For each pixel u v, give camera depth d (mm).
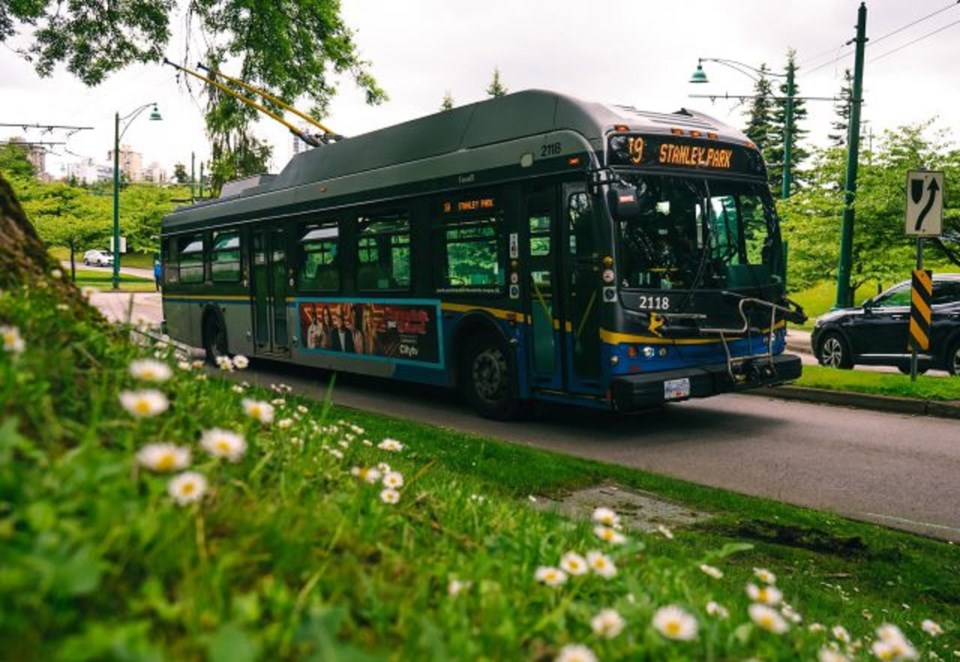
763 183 10258
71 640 1417
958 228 22219
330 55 16312
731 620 2564
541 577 2283
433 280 11219
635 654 2094
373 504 2801
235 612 1732
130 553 1798
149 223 62375
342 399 12281
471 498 3588
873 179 22141
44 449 2133
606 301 9016
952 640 4234
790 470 8125
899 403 11570
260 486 2604
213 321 17094
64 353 2592
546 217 9633
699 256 9539
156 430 2564
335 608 1789
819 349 17562
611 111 9414
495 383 10562
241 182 16078
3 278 3131
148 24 15508
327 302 13305
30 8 14633
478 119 10648
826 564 5273
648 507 6324
